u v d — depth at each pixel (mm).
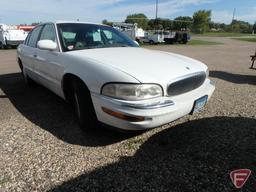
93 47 3920
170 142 3229
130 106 2713
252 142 3209
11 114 4195
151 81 2764
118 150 3049
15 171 2658
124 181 2498
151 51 3936
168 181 2496
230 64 11211
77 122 3842
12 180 2521
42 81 4668
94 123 3361
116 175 2586
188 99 3041
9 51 19250
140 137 3352
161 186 2428
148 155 2938
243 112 4270
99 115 3035
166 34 36062
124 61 3133
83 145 3164
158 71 2939
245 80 7270
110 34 4477
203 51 19922
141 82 2719
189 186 2428
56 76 3869
